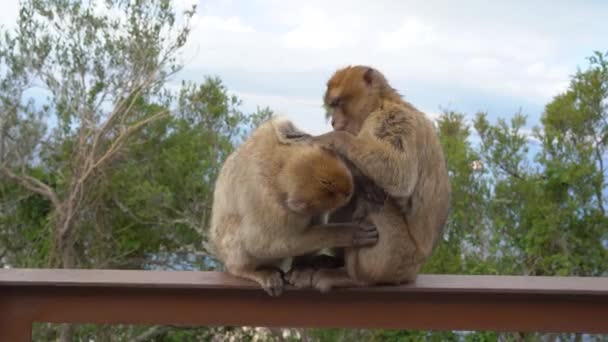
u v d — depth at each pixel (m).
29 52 15.11
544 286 3.29
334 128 4.54
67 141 15.91
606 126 10.34
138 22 15.38
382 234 3.62
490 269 9.00
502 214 10.02
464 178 10.02
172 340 14.23
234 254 3.79
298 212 3.42
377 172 3.76
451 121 11.09
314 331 10.52
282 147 3.67
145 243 15.54
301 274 3.50
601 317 3.32
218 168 13.14
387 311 3.48
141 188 13.33
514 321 3.36
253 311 3.49
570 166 9.52
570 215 9.49
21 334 3.41
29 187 15.18
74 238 15.24
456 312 3.41
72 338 13.22
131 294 3.45
